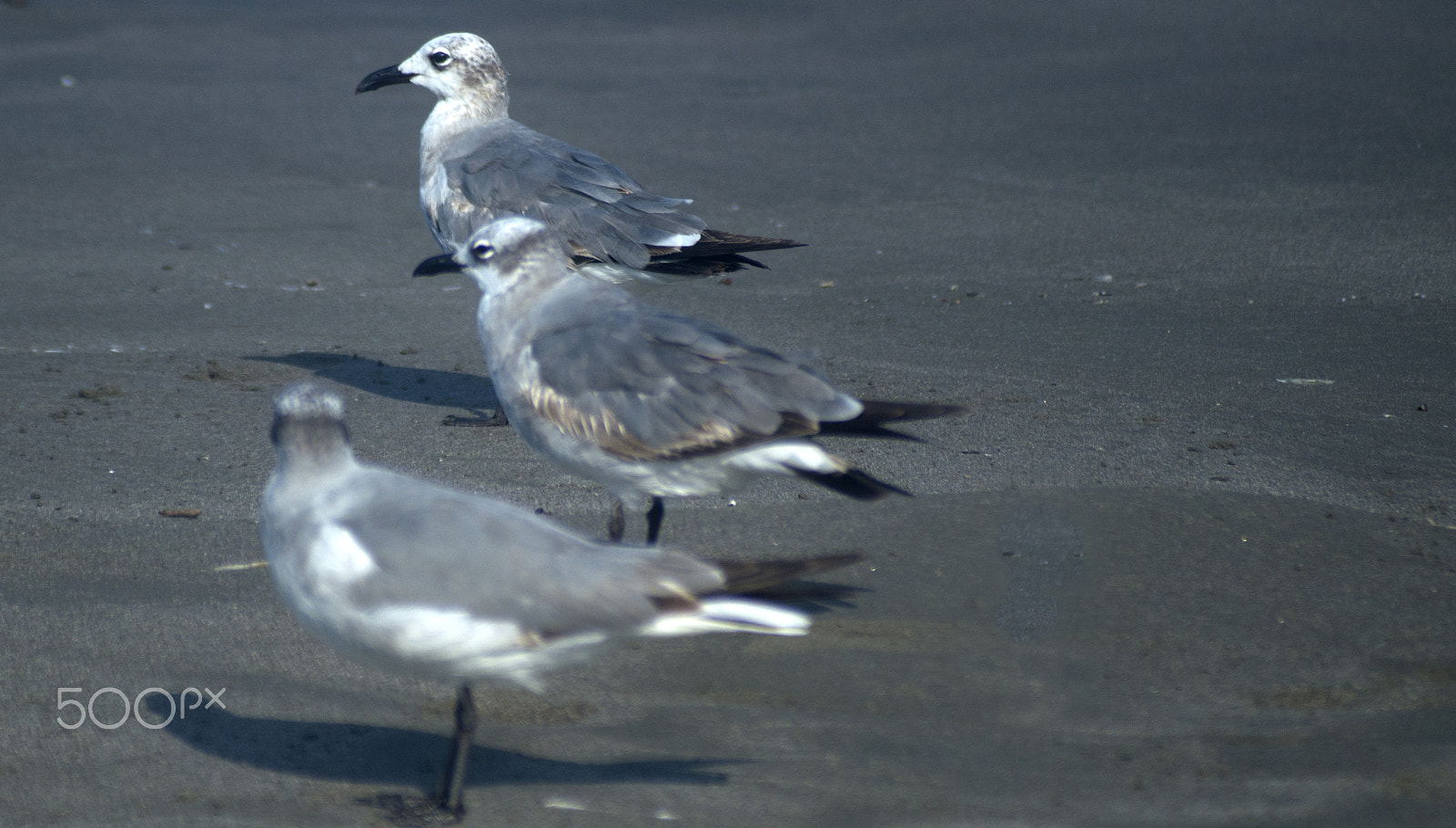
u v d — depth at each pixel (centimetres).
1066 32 3481
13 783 707
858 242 1955
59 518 1038
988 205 2136
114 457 1166
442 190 1365
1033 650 834
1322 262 1777
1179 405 1275
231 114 2786
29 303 1639
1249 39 3300
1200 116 2658
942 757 720
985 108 2786
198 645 851
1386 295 1628
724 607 643
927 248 1916
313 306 1681
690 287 1753
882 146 2517
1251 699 775
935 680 802
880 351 1469
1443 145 2372
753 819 669
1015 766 709
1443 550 964
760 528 1029
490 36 3622
